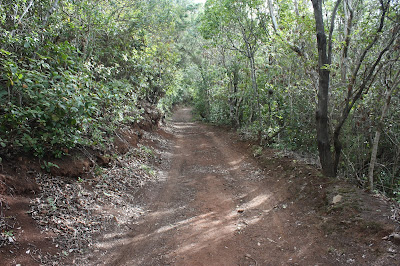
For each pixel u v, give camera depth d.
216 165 10.63
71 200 5.19
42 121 5.02
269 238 4.88
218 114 22.78
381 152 8.34
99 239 4.54
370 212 4.64
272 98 12.59
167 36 17.89
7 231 3.78
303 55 7.84
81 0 8.33
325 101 6.46
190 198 6.95
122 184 6.95
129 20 11.57
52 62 6.21
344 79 7.25
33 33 5.95
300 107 10.47
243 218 5.77
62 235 4.26
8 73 4.46
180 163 10.91
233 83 19.64
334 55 8.34
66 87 5.15
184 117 36.12
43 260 3.66
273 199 6.74
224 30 15.33
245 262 4.16
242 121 19.78
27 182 4.84
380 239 3.98
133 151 9.69
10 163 4.85
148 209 6.17
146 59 13.33
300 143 10.53
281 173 8.26
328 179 6.42
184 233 5.06
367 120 7.43
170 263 4.09
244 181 8.46
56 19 7.82
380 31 5.86
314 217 5.30
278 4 11.13
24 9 6.23
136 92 12.55
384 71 6.11
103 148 7.71
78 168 6.15
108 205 5.68
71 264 3.79
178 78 21.91
